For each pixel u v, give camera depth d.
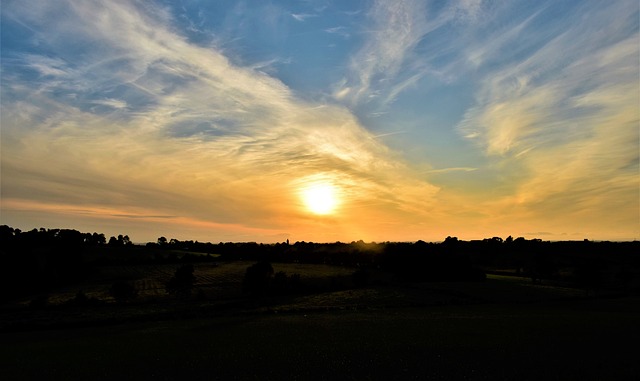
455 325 45.81
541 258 117.94
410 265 115.06
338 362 30.62
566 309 60.62
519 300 73.62
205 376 27.98
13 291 93.06
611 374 26.17
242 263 160.12
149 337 42.72
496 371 27.41
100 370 30.03
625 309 60.31
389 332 42.31
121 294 81.00
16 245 134.00
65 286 103.75
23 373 29.78
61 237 156.25
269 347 36.34
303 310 63.66
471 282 102.19
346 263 151.38
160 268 142.00
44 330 50.69
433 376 26.70
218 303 74.19
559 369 27.44
